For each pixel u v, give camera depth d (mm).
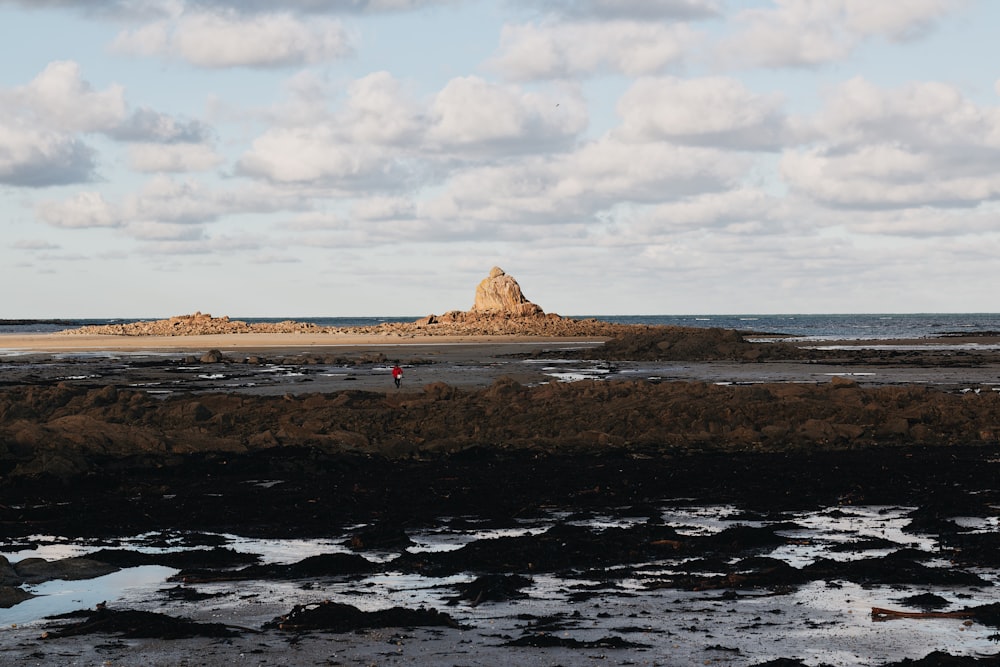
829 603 11391
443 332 119188
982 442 27125
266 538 15562
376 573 13078
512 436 27984
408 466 23578
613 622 10625
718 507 18094
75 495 19641
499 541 14594
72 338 119062
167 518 17188
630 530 15461
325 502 18500
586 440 27000
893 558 13531
